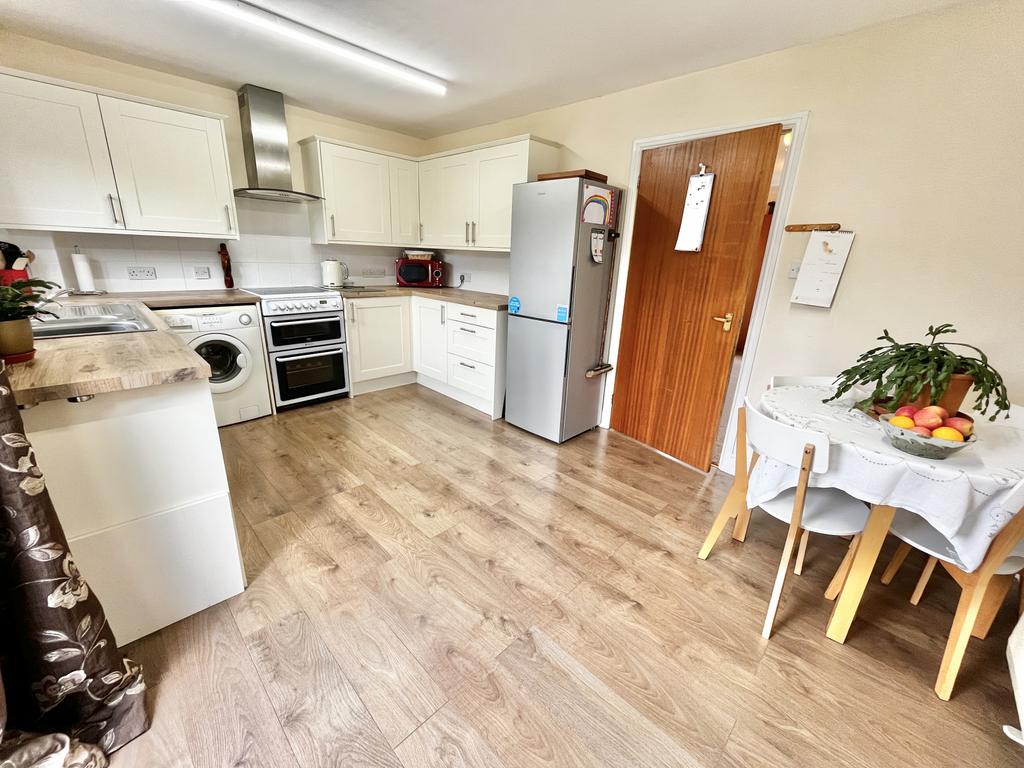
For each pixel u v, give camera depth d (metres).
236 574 1.56
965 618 1.25
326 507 2.14
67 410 1.12
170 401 1.29
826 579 1.80
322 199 3.32
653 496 2.37
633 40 2.05
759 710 1.25
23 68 2.29
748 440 1.57
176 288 3.07
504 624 1.51
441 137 4.04
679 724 1.21
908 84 1.79
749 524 2.16
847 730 1.21
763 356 2.40
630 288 2.90
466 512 2.14
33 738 1.00
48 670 1.01
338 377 3.50
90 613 1.05
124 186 2.52
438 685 1.28
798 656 1.43
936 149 1.76
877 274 1.98
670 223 2.59
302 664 1.33
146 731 1.13
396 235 3.83
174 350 1.44
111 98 2.39
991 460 1.25
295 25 2.02
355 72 2.55
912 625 1.58
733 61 2.23
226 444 2.74
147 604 1.37
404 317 3.81
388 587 1.65
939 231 1.81
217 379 2.90
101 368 1.20
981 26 1.61
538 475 2.54
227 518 1.49
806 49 2.02
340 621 1.49
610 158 2.86
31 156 2.24
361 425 3.11
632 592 1.68
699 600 1.65
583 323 2.81
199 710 1.19
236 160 3.10
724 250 2.37
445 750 1.12
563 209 2.56
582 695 1.27
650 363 2.88
